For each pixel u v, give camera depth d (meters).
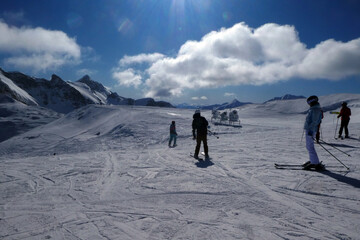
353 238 2.49
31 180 5.05
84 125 43.44
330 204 3.41
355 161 6.04
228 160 6.82
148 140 20.22
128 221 3.00
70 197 3.95
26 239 2.59
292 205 3.41
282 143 10.09
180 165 6.35
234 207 3.39
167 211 3.30
